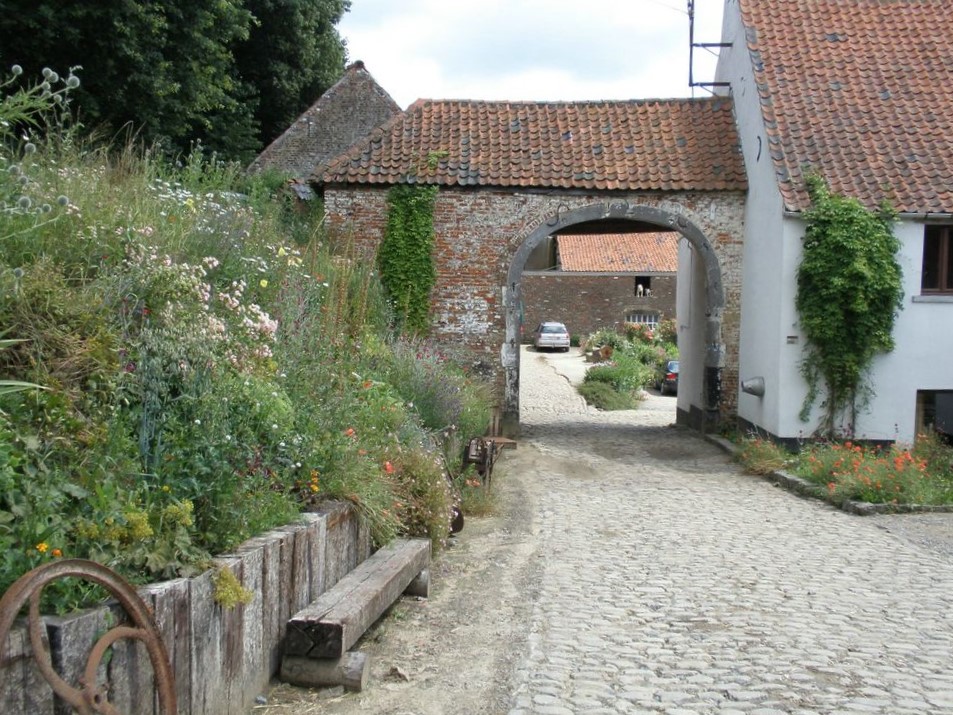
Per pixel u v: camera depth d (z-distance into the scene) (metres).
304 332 7.38
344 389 7.45
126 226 5.94
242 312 6.58
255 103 27.58
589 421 21.44
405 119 17.55
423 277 16.27
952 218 13.77
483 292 16.34
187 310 5.32
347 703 4.63
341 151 29.67
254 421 5.51
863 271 13.40
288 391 6.40
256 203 11.42
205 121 20.06
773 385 14.42
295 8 27.34
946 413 13.65
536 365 37.94
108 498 3.76
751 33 16.66
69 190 6.09
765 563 7.69
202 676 3.90
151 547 3.88
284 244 10.29
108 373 4.32
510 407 16.44
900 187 14.05
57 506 3.60
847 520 9.71
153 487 4.24
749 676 5.06
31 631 2.78
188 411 4.74
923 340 13.98
